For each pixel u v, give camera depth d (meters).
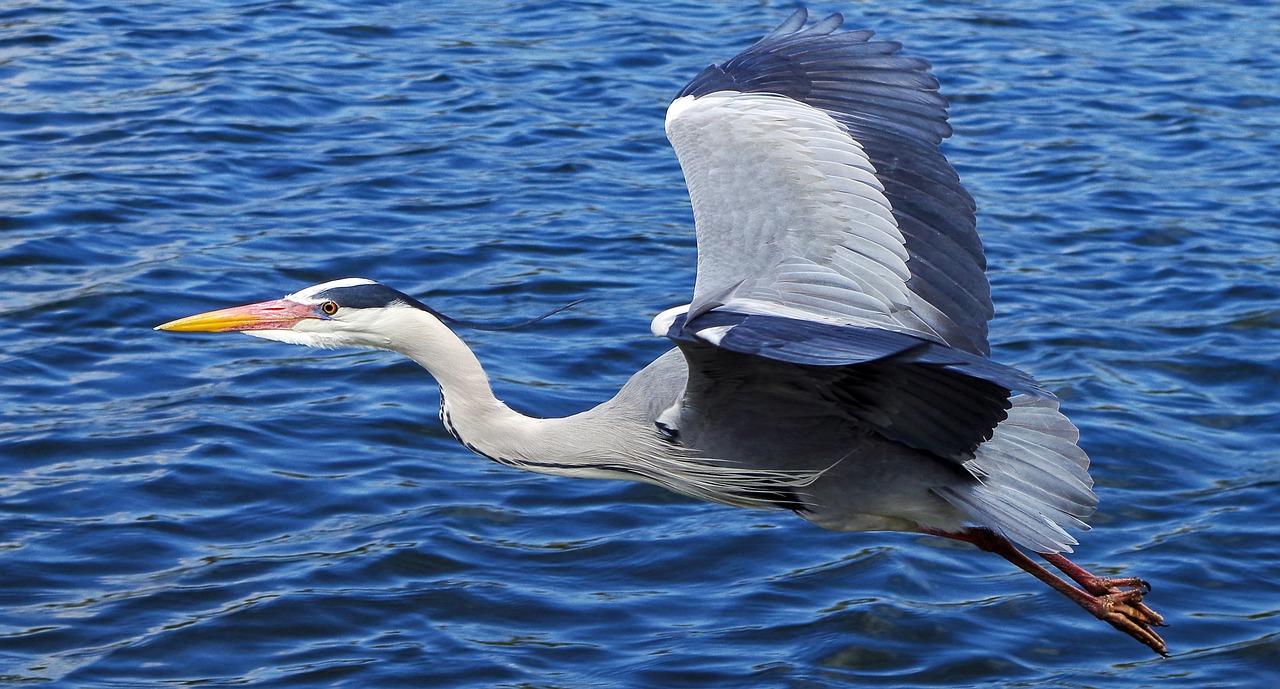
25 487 12.17
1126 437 13.29
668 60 24.30
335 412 13.61
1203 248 17.78
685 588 11.34
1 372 13.95
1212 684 10.21
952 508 8.69
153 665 10.20
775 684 10.15
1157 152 21.20
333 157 19.83
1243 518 12.12
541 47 24.98
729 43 25.25
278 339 8.90
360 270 16.41
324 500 12.21
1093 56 25.75
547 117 21.62
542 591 11.22
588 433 8.90
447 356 8.94
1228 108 23.17
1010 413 8.58
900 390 7.90
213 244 16.89
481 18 26.70
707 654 10.45
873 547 11.91
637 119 21.67
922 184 8.51
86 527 11.69
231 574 11.21
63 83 22.09
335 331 8.91
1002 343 15.17
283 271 16.23
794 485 8.66
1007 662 10.48
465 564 11.46
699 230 8.30
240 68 23.02
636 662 10.35
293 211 18.00
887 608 11.02
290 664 10.25
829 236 8.05
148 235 17.08
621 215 18.27
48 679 9.99
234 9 26.62
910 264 8.30
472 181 19.19
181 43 24.36
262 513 12.01
